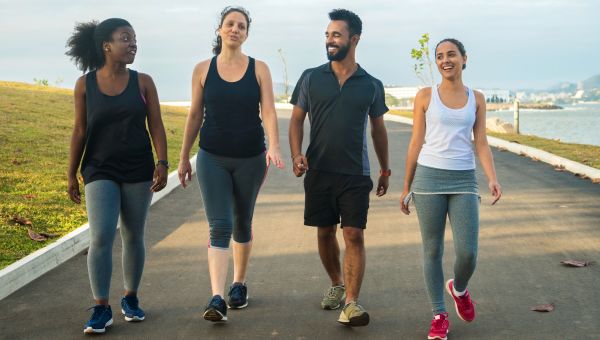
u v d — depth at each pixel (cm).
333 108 582
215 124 588
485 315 589
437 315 534
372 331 555
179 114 2853
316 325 571
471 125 543
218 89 582
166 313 608
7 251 765
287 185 1287
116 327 573
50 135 1678
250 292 667
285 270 740
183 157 605
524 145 1861
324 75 588
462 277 544
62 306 630
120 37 559
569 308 600
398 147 1919
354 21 581
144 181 580
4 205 985
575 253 786
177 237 905
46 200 1045
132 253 587
